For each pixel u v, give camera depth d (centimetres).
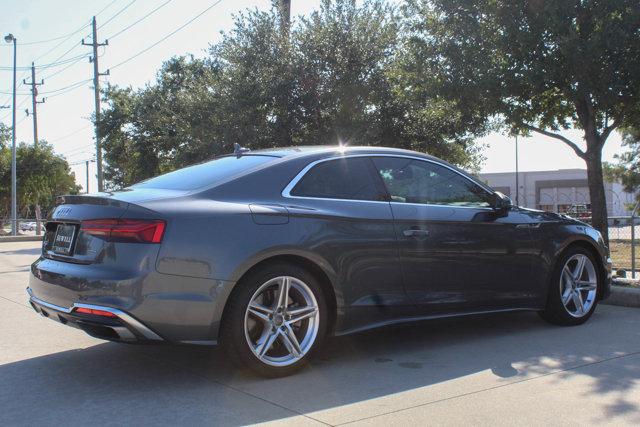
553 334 556
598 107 788
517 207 571
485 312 529
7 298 795
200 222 395
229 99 1487
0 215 5094
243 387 404
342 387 403
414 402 373
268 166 451
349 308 449
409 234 480
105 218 396
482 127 1067
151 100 2417
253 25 1541
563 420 343
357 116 1469
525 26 762
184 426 336
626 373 430
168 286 381
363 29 1489
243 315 402
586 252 604
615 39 697
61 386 410
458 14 818
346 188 469
